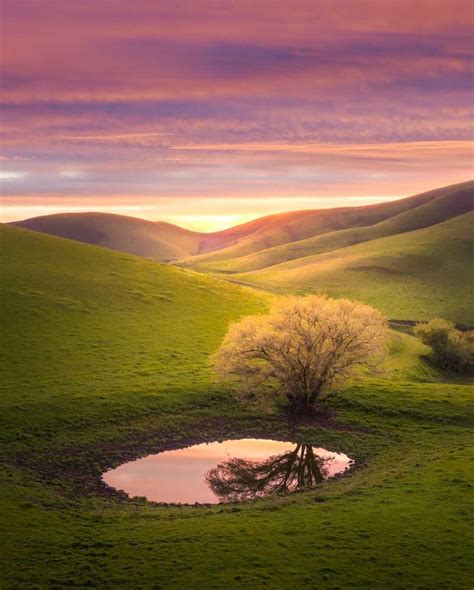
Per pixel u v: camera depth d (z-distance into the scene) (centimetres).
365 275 16638
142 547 2531
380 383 5522
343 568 2281
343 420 4559
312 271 17675
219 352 4688
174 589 2161
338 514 2834
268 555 2409
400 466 3594
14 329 6131
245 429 4425
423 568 2264
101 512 3031
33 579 2258
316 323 4669
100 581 2236
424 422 4469
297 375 4650
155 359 5784
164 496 3322
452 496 2988
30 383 4950
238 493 3375
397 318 13100
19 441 3956
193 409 4681
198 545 2528
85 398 4653
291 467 3772
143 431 4269
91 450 3947
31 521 2850
